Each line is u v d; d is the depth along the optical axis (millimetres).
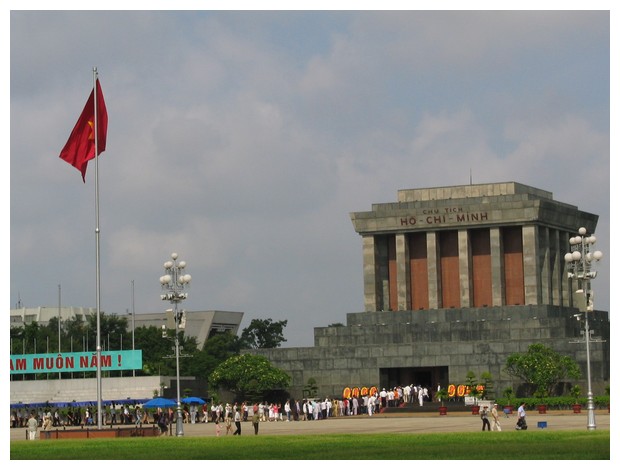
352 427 119625
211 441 94875
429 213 175000
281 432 112250
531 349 154375
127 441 97500
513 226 173375
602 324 171500
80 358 174500
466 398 152250
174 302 113188
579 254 106688
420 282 178000
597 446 77312
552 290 178750
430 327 169375
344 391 163125
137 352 172250
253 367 164000
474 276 176000
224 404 157125
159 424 115000
